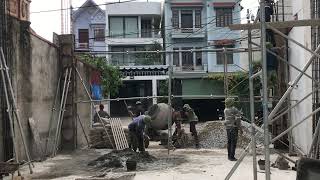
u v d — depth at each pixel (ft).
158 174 31.89
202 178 30.22
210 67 117.60
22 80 35.94
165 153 42.98
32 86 38.11
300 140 39.96
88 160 39.27
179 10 121.70
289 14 44.88
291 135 39.24
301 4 37.99
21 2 38.73
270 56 43.93
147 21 132.77
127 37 128.88
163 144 50.49
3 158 32.37
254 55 93.50
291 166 33.35
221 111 102.42
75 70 46.70
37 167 35.27
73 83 46.29
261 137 41.93
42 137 40.29
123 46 126.41
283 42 43.62
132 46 126.21
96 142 48.65
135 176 31.19
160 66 116.47
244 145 45.09
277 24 21.47
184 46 121.08
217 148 46.60
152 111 53.31
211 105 106.63
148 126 51.34
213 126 52.21
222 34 119.65
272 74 47.62
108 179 28.02
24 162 32.99
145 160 37.37
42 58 40.88
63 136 45.70
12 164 28.50
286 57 43.16
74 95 46.68
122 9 129.90
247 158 38.47
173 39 121.29
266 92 20.04
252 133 23.24
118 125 50.29
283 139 42.91
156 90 115.55
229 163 36.17
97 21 143.13
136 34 130.21
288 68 43.73
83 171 33.58
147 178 30.45
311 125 34.60
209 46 114.11
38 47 39.83
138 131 40.55
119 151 39.65
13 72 34.14
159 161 37.65
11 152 32.94
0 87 32.35
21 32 36.06
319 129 24.99
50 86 43.14
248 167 33.73
